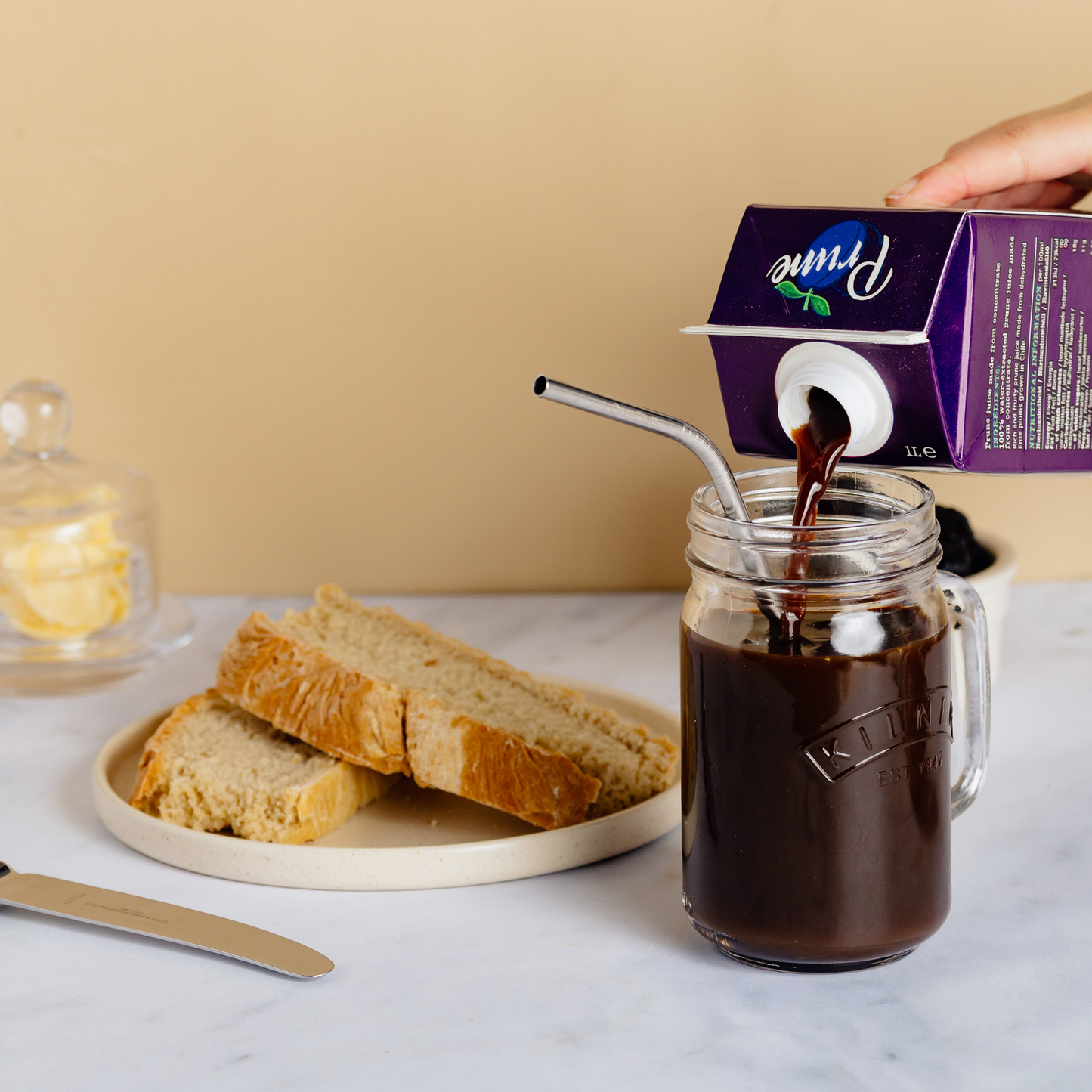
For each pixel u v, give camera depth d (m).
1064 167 1.03
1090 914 0.91
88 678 1.13
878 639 0.85
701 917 0.88
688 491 1.21
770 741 0.85
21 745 1.06
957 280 0.86
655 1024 0.86
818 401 0.90
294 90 1.17
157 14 1.16
